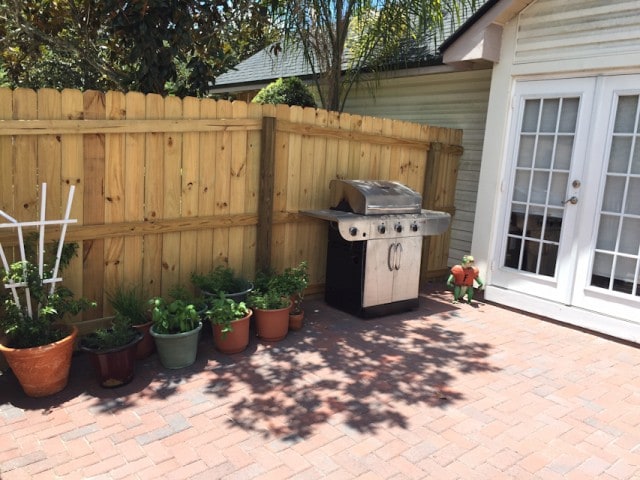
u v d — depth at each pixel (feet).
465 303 19.38
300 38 22.22
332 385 12.00
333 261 17.85
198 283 14.94
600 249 16.35
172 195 14.58
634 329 15.46
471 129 21.72
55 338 11.32
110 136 13.16
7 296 11.34
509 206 18.80
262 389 11.66
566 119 17.04
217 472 8.66
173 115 14.11
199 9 17.54
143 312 13.52
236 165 15.75
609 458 9.53
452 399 11.55
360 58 23.40
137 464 8.81
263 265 16.70
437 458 9.29
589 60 16.06
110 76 21.50
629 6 15.05
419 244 17.89
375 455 9.29
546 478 8.84
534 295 18.08
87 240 13.28
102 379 11.35
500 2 17.42
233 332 13.28
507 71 18.37
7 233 11.93
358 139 18.33
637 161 15.42
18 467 8.66
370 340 15.02
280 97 23.41
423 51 22.62
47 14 20.12
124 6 16.37
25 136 11.91
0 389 11.32
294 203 17.38
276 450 9.33
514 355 14.34
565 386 12.50
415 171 20.80
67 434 9.66
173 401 11.00
